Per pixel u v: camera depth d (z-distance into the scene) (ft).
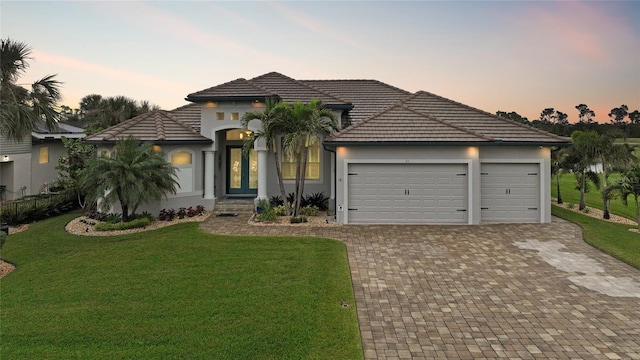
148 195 45.21
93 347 18.37
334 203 55.88
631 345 18.67
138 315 21.95
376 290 26.35
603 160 54.60
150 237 41.55
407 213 48.55
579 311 22.71
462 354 17.99
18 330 20.16
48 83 45.37
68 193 62.08
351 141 47.09
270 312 22.13
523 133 49.85
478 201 47.93
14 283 27.94
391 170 48.47
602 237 39.91
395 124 50.72
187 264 31.63
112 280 28.09
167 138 53.72
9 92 41.93
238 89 56.85
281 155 58.59
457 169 48.08
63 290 26.23
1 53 41.81
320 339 18.99
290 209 52.44
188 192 54.90
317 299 24.02
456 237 41.29
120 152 45.98
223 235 41.86
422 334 20.02
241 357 17.35
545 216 48.62
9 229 48.52
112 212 51.26
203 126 56.13
